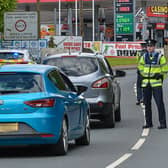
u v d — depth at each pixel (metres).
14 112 27.00
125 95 67.75
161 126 39.34
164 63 39.19
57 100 27.62
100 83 38.56
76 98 30.70
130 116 47.38
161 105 39.22
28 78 27.89
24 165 26.00
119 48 160.50
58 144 28.09
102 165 25.91
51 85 28.12
